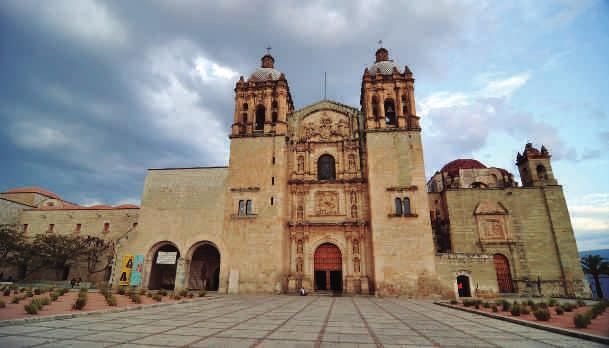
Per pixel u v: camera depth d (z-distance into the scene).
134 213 54.31
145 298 26.38
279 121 45.47
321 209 43.75
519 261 41.81
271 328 14.13
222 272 39.56
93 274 50.88
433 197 48.34
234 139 45.22
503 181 51.88
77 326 13.38
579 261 40.84
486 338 12.55
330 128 47.88
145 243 42.06
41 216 56.75
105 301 22.62
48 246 49.53
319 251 42.50
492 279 37.25
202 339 11.38
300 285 40.62
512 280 41.19
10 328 12.41
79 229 55.00
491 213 43.84
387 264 37.91
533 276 41.00
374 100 46.72
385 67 49.44
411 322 16.97
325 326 15.10
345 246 41.75
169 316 17.33
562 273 40.69
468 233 43.66
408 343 11.48
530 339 12.43
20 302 19.56
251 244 40.12
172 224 42.44
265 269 38.94
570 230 42.09
